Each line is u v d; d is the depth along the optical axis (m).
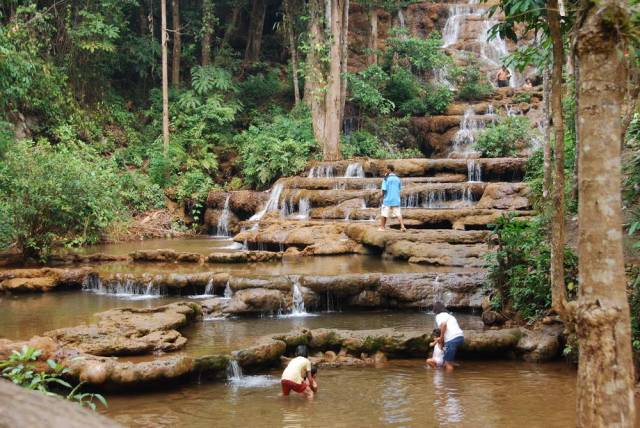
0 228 14.53
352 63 32.09
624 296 3.62
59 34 25.34
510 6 6.43
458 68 29.25
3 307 11.68
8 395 1.42
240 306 11.49
